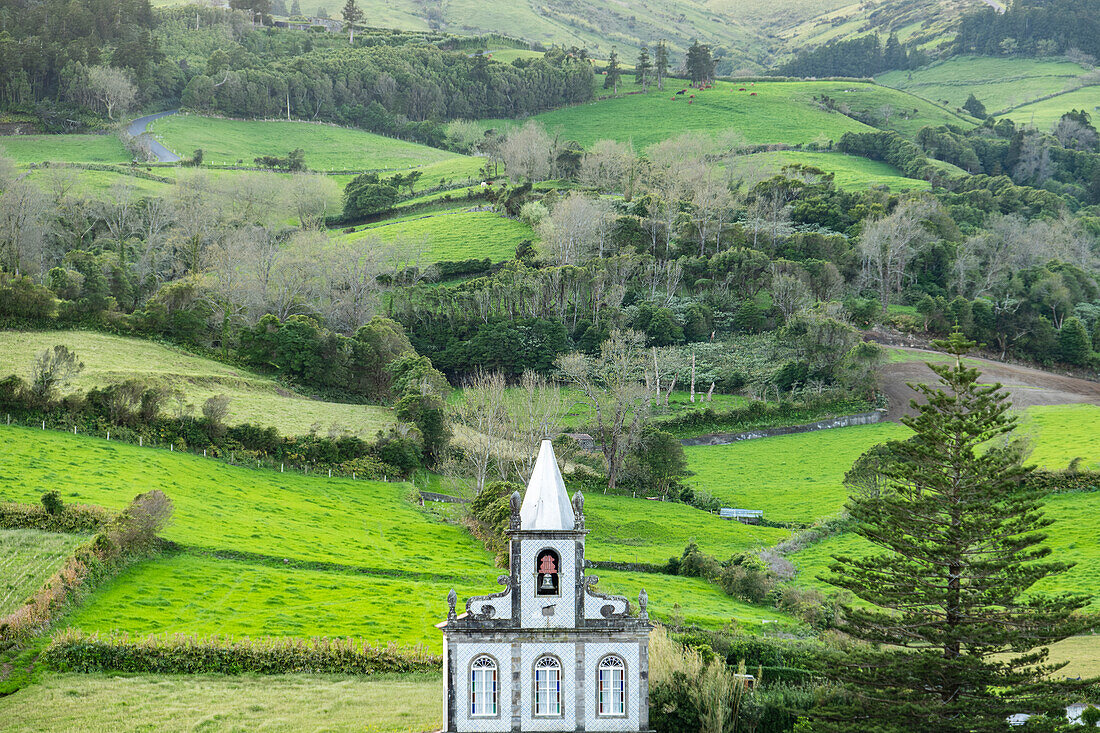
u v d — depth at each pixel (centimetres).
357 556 13738
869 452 17350
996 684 7731
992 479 8300
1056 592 13100
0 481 13225
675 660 8712
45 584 10450
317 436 18262
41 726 8225
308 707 8862
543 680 7531
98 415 16650
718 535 16775
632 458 19688
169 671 9456
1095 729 7250
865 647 8819
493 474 18788
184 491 14938
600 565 14775
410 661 9981
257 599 11538
